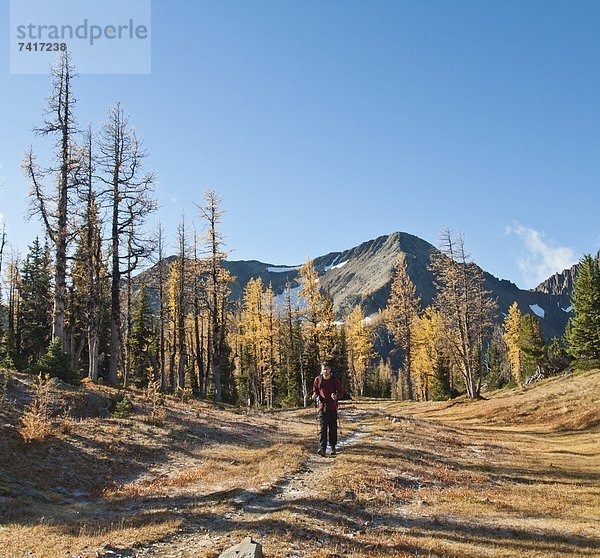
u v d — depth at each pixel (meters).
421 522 9.31
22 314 48.69
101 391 22.48
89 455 14.36
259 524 8.02
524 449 22.11
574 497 12.27
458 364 50.09
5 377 18.50
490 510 10.62
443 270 47.25
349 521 8.89
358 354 71.06
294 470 12.88
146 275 40.84
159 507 9.88
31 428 13.70
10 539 7.33
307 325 49.03
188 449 17.59
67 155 25.72
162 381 42.34
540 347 68.75
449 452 18.95
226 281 41.69
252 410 37.19
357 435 21.83
